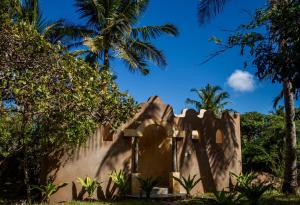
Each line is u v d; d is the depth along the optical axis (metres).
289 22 9.02
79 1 22.44
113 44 22.56
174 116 17.42
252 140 23.66
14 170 15.58
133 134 15.84
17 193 15.03
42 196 13.64
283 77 8.87
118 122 12.77
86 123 11.30
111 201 14.19
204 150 18.20
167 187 16.78
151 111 16.73
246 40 10.23
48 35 21.05
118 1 22.86
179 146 17.27
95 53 22.59
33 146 13.35
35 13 19.91
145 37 23.91
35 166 15.28
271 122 24.42
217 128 19.03
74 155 14.59
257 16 10.91
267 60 9.15
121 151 15.68
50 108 10.08
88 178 14.47
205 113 18.73
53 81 10.12
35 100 9.68
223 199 11.34
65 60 10.52
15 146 11.57
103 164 15.16
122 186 15.07
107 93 11.80
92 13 22.92
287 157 16.06
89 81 11.02
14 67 9.52
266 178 20.58
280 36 9.25
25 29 9.98
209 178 18.08
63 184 13.94
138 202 13.88
